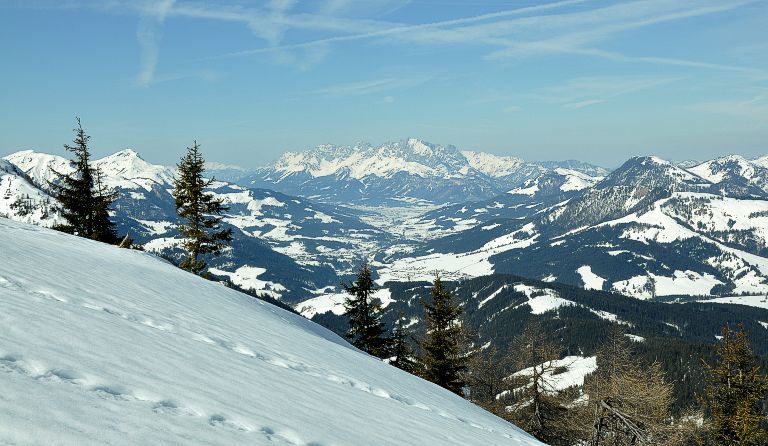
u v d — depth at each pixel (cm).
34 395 389
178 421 454
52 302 810
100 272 1454
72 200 3653
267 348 1170
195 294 1720
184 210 3484
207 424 477
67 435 336
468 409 1591
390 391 1248
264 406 630
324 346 1650
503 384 3738
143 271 1827
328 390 939
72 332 640
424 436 842
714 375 3850
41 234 2081
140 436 384
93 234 3697
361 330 4041
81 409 397
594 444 2473
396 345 4047
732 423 3516
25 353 488
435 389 1756
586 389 2870
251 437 487
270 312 2127
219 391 620
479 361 3778
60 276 1147
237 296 2122
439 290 3691
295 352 1268
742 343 3738
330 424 668
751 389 3594
